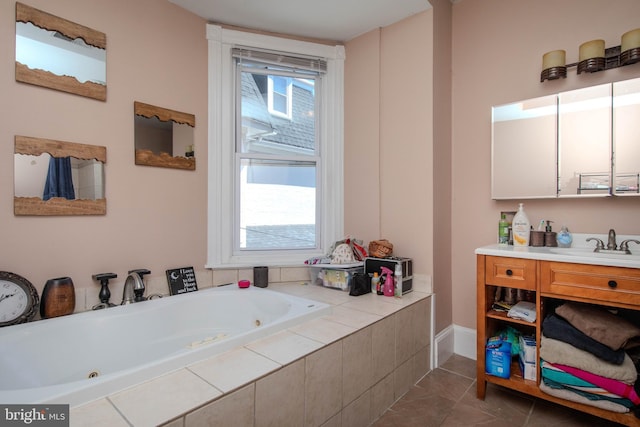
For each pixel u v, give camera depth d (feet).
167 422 2.83
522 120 6.77
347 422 4.82
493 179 7.12
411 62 7.54
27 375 4.34
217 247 7.56
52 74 5.30
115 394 3.21
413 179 7.48
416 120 7.44
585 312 5.11
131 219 6.27
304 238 8.71
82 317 5.08
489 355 5.87
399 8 7.25
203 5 7.02
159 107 6.65
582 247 6.12
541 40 6.71
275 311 6.33
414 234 7.47
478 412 5.56
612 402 4.73
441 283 7.52
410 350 6.40
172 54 6.89
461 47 7.88
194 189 7.24
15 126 4.97
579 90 6.14
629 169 5.66
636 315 5.55
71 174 5.52
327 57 8.61
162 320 5.88
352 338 4.91
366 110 8.34
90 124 5.75
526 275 5.45
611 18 5.94
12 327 4.56
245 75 8.21
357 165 8.53
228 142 7.71
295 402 4.02
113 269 6.02
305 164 8.73
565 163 6.27
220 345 4.16
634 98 5.63
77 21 5.59
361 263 7.67
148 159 6.48
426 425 5.24
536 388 5.40
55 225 5.37
